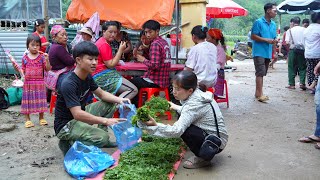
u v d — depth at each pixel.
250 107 6.88
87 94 4.09
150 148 4.04
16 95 7.13
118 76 5.40
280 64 16.19
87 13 6.59
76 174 3.55
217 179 3.55
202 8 7.20
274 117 6.06
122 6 6.51
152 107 4.08
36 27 7.54
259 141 4.74
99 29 6.46
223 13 13.24
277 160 4.05
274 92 8.62
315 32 7.84
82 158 3.67
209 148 3.67
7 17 10.70
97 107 4.36
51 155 4.30
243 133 5.11
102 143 4.05
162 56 5.57
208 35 6.48
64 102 3.91
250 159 4.09
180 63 7.65
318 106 4.49
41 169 3.85
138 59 6.57
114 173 3.46
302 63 8.83
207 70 5.38
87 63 3.73
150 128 3.50
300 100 7.59
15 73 10.20
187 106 3.64
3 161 4.11
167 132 3.51
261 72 7.36
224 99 6.86
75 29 9.55
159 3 6.38
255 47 7.31
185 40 7.37
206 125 3.76
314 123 5.66
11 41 10.12
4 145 4.69
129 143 4.13
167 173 3.58
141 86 5.75
